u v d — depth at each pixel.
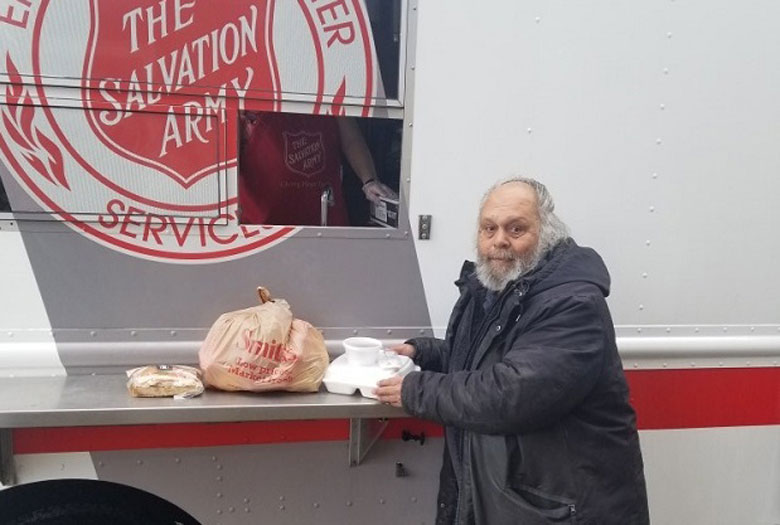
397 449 2.06
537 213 1.78
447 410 1.65
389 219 2.01
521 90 1.97
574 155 2.03
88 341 1.81
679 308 2.17
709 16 2.05
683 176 2.11
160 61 1.74
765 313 2.23
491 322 1.80
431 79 1.91
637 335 2.15
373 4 1.83
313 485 2.02
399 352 1.93
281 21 1.79
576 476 1.71
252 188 1.94
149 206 1.79
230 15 1.76
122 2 1.69
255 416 1.67
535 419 1.63
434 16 1.88
